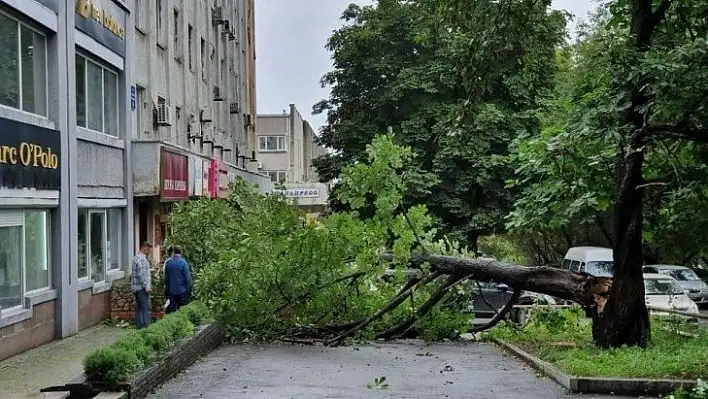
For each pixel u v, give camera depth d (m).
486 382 11.78
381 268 16.61
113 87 20.25
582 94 13.73
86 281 17.30
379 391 10.84
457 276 16.34
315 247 16.11
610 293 13.94
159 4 26.83
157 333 11.64
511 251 46.16
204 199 20.44
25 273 14.10
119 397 9.05
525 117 31.16
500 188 31.72
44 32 15.25
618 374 11.23
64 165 15.69
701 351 12.61
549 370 12.22
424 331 17.77
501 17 12.82
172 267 17.50
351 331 16.72
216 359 14.11
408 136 32.53
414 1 25.33
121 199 20.12
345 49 35.28
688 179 14.19
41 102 15.23
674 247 19.77
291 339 17.23
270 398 10.16
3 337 12.77
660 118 12.71
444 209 32.56
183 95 29.75
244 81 45.84
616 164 13.83
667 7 13.41
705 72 11.27
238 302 16.36
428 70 32.88
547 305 19.47
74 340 15.16
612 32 14.07
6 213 13.36
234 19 42.03
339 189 16.88
